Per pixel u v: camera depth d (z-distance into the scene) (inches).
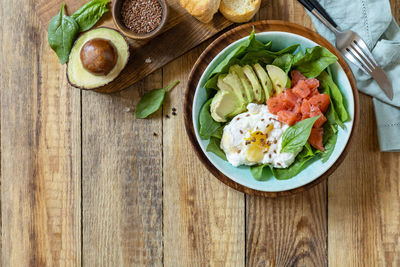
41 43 37.8
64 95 37.9
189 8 34.7
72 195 38.0
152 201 37.8
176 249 37.8
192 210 37.6
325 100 33.6
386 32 36.2
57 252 38.1
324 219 37.3
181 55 36.6
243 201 37.4
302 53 33.9
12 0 37.7
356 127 34.2
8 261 38.3
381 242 37.2
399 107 36.2
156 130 37.5
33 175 38.1
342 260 37.3
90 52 34.7
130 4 35.8
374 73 35.8
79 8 36.5
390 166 37.1
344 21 36.0
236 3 35.4
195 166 37.5
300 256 37.3
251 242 37.5
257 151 33.9
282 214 37.3
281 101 33.8
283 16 36.7
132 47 36.4
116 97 37.6
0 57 37.9
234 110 34.4
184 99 35.5
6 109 38.1
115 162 37.8
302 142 32.9
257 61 34.7
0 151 38.2
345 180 37.2
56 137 37.9
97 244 38.0
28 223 38.2
